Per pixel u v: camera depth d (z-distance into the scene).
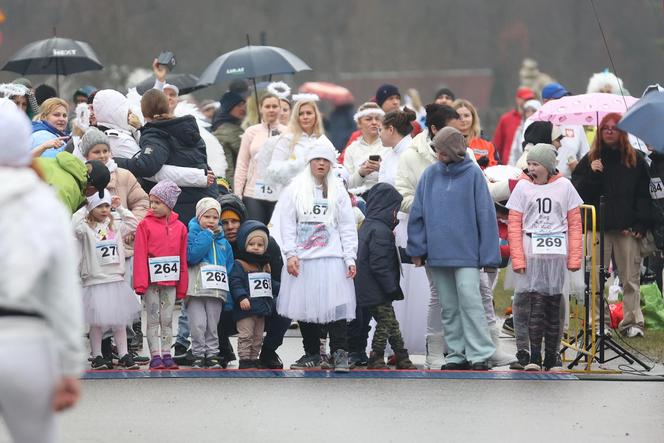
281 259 32.72
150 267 31.53
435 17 182.25
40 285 16.59
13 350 16.30
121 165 34.69
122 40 122.06
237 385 29.89
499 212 34.94
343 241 31.94
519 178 32.84
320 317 31.42
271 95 43.09
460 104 40.25
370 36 179.38
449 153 31.94
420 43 181.38
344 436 24.83
